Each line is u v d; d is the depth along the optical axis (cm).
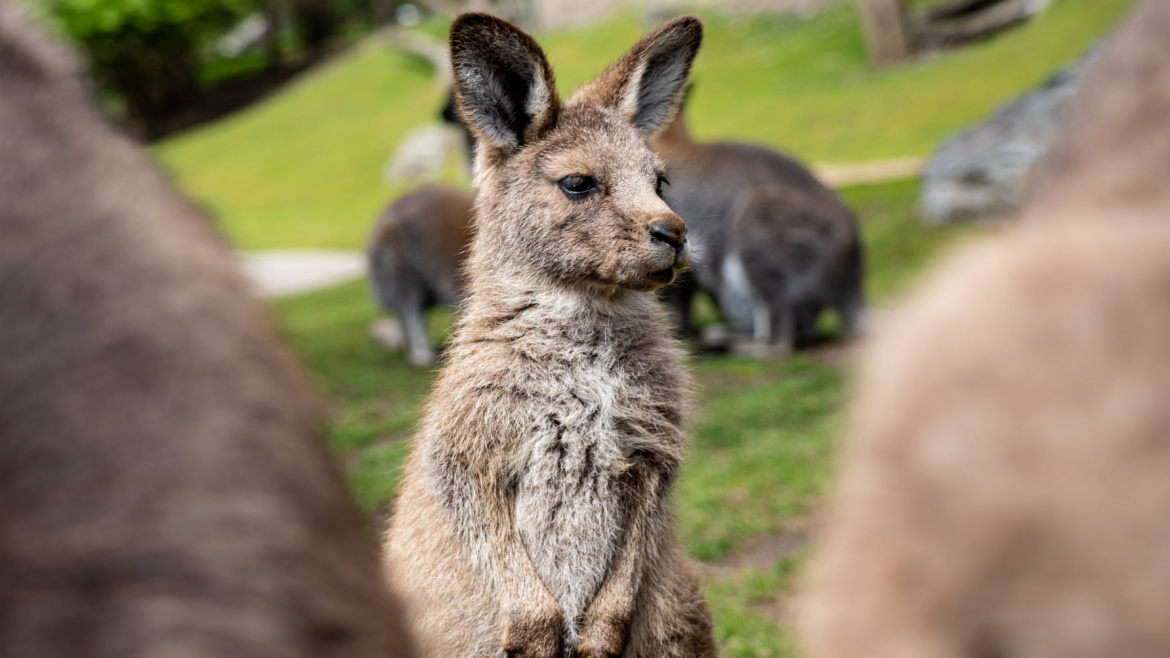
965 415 103
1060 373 99
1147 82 137
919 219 1688
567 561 435
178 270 158
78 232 151
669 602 449
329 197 3500
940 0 3453
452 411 431
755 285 1218
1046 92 1590
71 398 141
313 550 153
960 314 109
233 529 143
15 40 167
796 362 1177
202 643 134
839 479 125
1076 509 96
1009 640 100
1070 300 102
